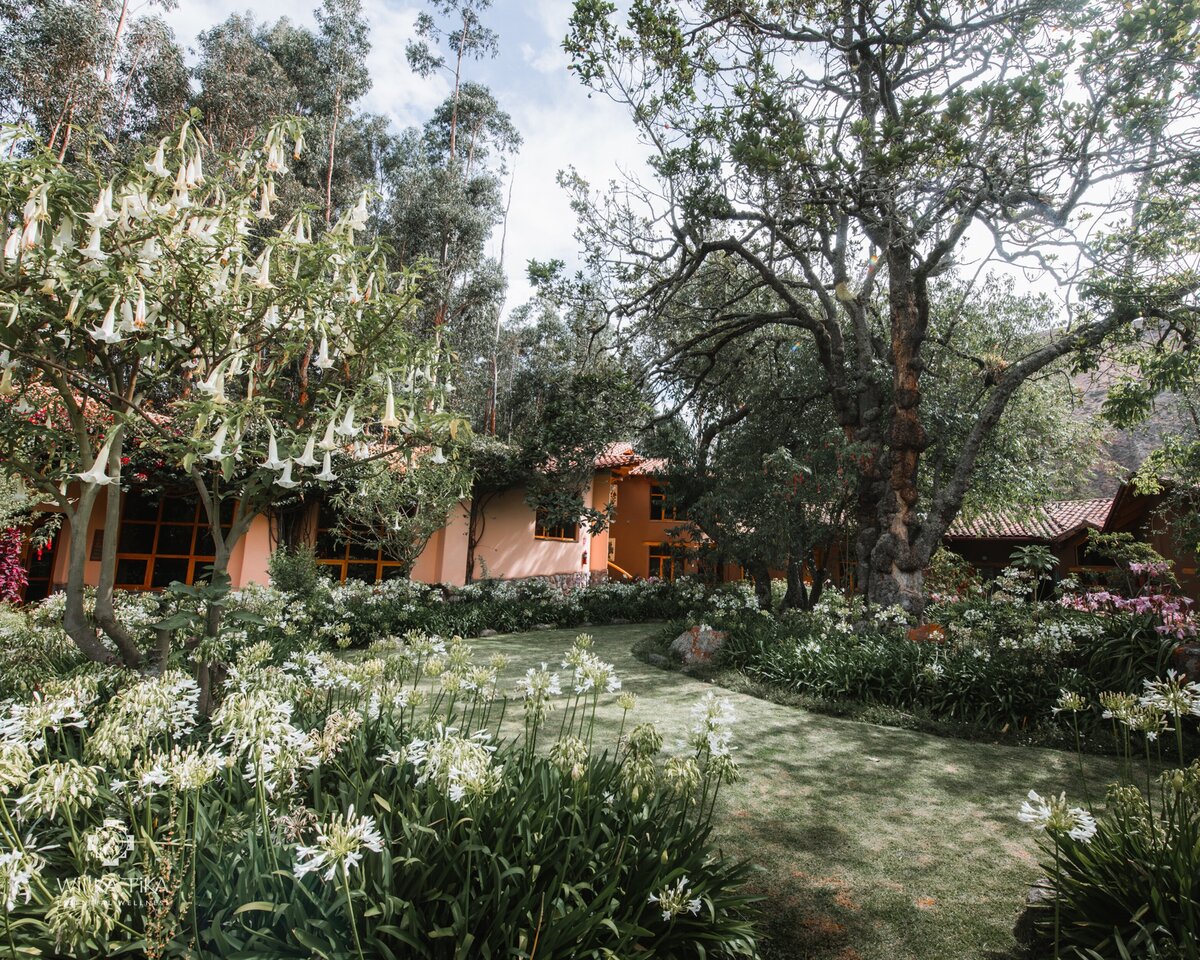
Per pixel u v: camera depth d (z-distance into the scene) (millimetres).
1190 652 6188
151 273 3492
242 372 3932
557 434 13312
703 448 14047
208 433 3686
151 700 2484
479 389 27391
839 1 9367
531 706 3166
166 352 3809
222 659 4477
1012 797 4598
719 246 11016
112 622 4102
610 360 13523
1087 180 7879
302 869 1818
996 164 7410
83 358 3676
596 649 10664
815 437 12695
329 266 3953
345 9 24281
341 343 4055
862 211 8742
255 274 3828
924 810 4359
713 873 2711
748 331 13102
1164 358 8727
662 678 8430
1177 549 11172
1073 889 2646
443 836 2369
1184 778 2453
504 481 15586
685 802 2723
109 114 18922
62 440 4133
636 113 9555
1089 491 22781
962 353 12312
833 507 11711
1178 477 10859
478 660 9102
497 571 16531
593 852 2416
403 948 2031
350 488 11742
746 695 7594
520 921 2131
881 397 11633
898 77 9242
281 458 3738
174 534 14055
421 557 15789
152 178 3426
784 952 2826
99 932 1869
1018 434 13719
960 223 8953
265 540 14320
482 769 2410
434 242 24719
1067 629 7141
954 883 3406
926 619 10047
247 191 3982
